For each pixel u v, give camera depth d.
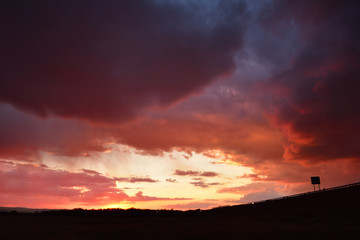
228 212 67.19
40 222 44.44
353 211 40.06
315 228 28.14
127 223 43.81
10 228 33.62
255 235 24.22
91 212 68.56
